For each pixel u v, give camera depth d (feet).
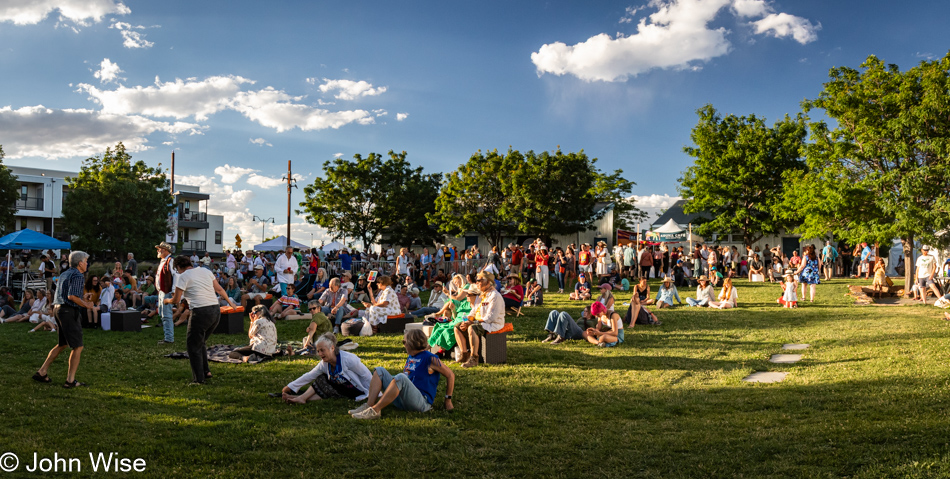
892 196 57.31
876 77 60.75
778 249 89.35
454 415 20.44
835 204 60.64
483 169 134.10
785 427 17.70
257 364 29.30
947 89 55.98
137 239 141.79
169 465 15.60
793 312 49.21
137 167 152.15
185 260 24.64
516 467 15.52
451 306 40.22
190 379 25.73
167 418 19.58
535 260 74.33
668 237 94.02
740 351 32.55
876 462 14.32
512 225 135.03
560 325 36.50
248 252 96.02
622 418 19.97
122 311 42.75
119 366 28.53
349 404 21.83
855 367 26.61
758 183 114.21
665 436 17.57
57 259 114.21
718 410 20.40
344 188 150.82
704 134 119.34
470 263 84.38
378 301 41.06
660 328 42.06
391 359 30.99
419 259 88.12
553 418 19.93
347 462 15.87
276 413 20.49
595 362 30.12
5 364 28.84
